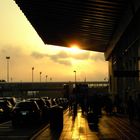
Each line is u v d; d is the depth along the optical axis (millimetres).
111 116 40406
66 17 39188
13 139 21516
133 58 37656
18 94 133250
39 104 36219
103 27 41281
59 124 28359
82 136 22219
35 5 36062
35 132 25594
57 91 135500
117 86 54375
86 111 39938
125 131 24812
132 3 26938
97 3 31812
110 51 53594
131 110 31562
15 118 31688
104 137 21578
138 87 35281
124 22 33250
